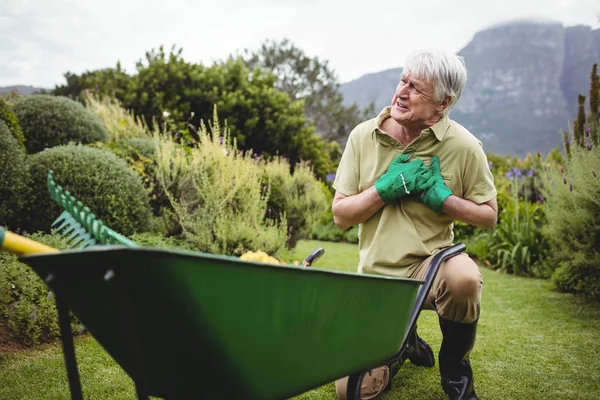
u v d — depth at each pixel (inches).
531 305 186.5
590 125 228.1
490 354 132.3
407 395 104.9
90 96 388.5
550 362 126.4
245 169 215.5
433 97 89.0
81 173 177.2
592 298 192.4
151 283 44.7
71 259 44.6
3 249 48.0
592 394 107.7
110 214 178.1
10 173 161.9
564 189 200.7
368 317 66.8
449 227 98.6
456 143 93.2
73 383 50.2
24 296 131.6
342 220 97.5
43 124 241.9
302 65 1137.4
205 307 48.0
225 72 494.6
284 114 506.3
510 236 267.3
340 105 1111.0
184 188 206.5
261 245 194.1
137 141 267.3
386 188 91.0
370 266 96.2
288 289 53.6
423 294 82.6
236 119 462.0
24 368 112.3
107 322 52.1
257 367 55.1
